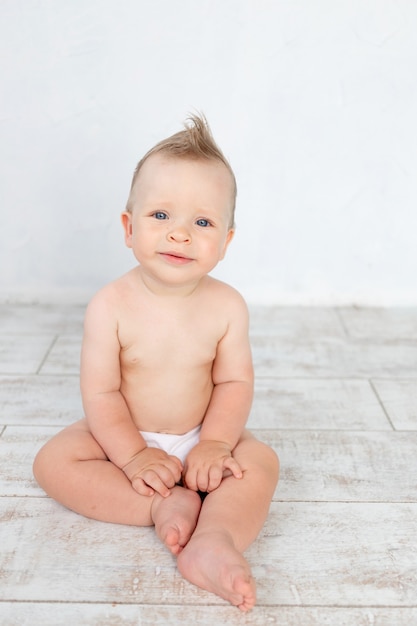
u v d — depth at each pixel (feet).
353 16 5.88
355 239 6.51
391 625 3.01
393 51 5.97
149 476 3.53
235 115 6.12
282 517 3.69
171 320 3.72
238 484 3.50
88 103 6.05
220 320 3.81
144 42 5.90
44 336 5.92
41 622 2.97
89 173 6.23
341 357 5.67
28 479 3.96
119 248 6.45
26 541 3.45
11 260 6.50
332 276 6.64
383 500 3.86
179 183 3.47
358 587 3.22
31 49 5.88
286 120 6.14
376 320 6.44
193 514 3.41
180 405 3.85
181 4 5.80
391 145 6.22
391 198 6.38
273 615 3.04
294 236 6.49
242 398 3.92
